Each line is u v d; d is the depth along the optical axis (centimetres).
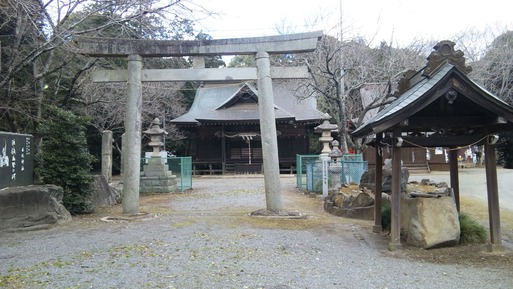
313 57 1775
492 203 675
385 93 1622
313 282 515
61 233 834
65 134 1074
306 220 984
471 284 512
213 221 955
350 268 583
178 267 578
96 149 3036
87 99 1991
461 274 554
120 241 750
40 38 1337
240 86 3431
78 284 502
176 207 1254
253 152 3250
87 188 1117
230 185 2161
